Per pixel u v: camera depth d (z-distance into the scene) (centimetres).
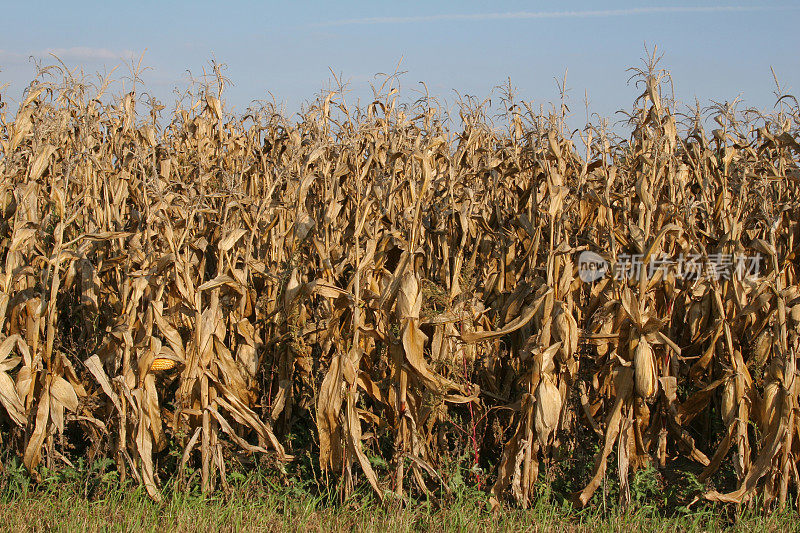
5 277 783
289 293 828
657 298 921
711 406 976
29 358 778
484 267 987
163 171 1078
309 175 859
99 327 946
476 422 866
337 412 771
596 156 984
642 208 812
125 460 810
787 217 931
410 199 946
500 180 1042
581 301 983
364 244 898
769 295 780
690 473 824
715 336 824
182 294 780
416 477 799
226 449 812
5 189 927
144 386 778
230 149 1249
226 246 805
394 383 800
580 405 906
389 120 968
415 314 751
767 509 778
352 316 780
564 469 885
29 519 719
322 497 801
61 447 831
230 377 816
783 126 1011
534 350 785
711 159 967
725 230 926
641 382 773
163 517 730
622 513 779
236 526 711
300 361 891
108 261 839
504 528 736
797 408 766
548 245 891
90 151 1027
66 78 961
